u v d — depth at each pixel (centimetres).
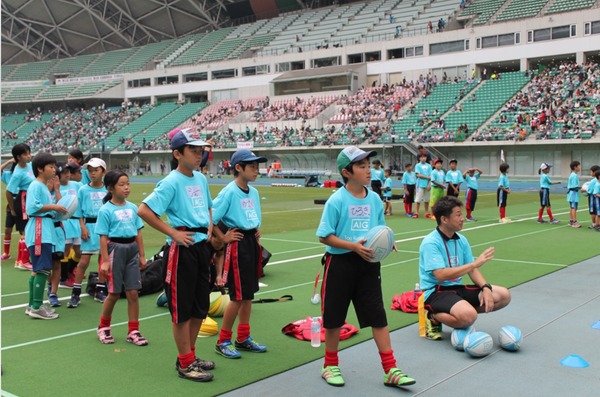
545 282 835
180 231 465
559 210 2062
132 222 590
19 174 961
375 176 1948
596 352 525
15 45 7612
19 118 7050
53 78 7319
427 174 1841
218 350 537
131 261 586
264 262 907
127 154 5728
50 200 679
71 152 867
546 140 3709
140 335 580
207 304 488
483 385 448
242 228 535
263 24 6606
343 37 5528
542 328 602
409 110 4572
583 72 4094
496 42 4566
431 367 492
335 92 5166
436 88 4691
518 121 3938
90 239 743
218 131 5466
